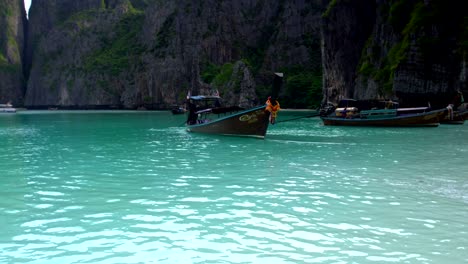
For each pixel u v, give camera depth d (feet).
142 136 106.32
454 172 49.08
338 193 38.63
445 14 178.19
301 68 405.80
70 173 50.98
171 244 26.08
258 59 447.42
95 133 119.85
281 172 49.90
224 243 26.16
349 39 264.93
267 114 88.07
